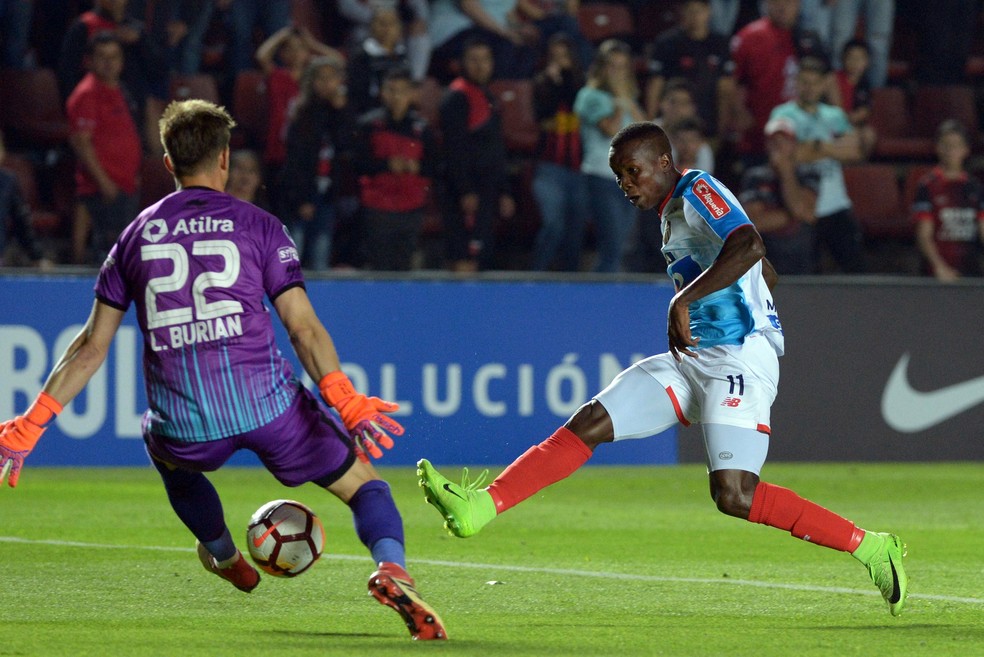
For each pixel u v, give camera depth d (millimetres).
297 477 15414
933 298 49906
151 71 50250
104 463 44031
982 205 54469
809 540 17969
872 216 56938
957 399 50094
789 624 17234
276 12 53250
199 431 15141
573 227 51906
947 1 60656
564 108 51406
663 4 60656
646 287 47875
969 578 22594
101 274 15406
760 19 60438
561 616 17953
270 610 18281
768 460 48375
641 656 14273
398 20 50094
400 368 46062
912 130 60250
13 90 52469
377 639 15453
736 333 18172
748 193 52875
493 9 55562
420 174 49750
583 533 29328
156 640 15250
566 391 47281
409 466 46094
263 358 15211
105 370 44062
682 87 53094
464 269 50656
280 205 49219
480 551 25969
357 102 49562
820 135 53312
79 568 22688
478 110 50219
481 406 46625
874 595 20250
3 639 15266
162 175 50250
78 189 48750
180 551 25188
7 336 43312
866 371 49219
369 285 45906
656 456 48656
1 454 15141
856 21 59375
